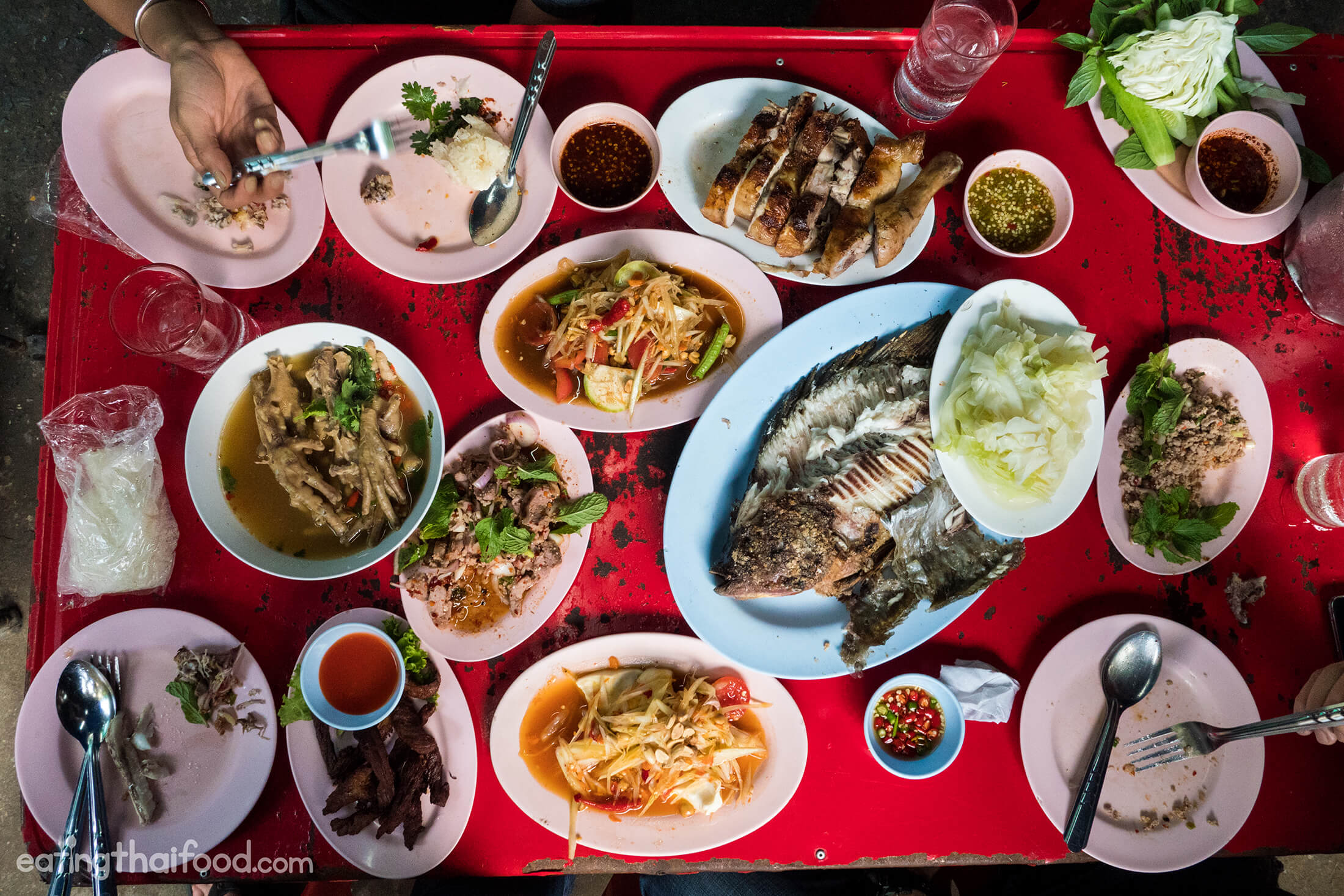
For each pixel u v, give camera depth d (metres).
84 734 0.76
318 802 0.77
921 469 0.80
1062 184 0.82
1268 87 0.82
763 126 0.81
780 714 0.80
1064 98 0.87
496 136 0.84
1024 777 0.81
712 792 0.78
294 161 0.74
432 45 0.85
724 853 0.80
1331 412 0.85
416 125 0.84
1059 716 0.81
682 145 0.84
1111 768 0.81
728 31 0.85
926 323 0.82
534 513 0.79
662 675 0.80
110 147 0.81
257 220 0.82
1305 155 0.83
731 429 0.81
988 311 0.80
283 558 0.78
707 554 0.81
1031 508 0.78
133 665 0.79
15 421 1.20
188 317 0.76
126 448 0.79
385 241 0.82
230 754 0.78
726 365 0.83
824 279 0.83
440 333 0.83
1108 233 0.86
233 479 0.79
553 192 0.82
